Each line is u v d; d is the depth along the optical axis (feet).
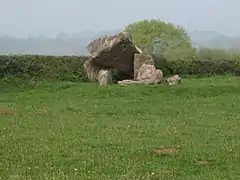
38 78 127.85
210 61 156.04
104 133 59.88
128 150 49.70
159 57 150.82
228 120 72.38
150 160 45.39
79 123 68.03
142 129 63.31
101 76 117.19
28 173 39.81
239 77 139.44
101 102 91.50
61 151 48.60
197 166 43.32
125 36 120.06
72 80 131.54
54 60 136.67
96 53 121.60
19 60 130.62
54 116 74.90
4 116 74.38
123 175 39.47
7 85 117.08
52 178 38.11
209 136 58.70
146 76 114.11
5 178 37.93
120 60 122.01
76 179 38.04
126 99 95.25
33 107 85.25
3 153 47.47
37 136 57.16
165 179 38.52
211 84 111.45
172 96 99.09
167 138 56.90
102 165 42.91
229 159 46.09
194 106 86.69
